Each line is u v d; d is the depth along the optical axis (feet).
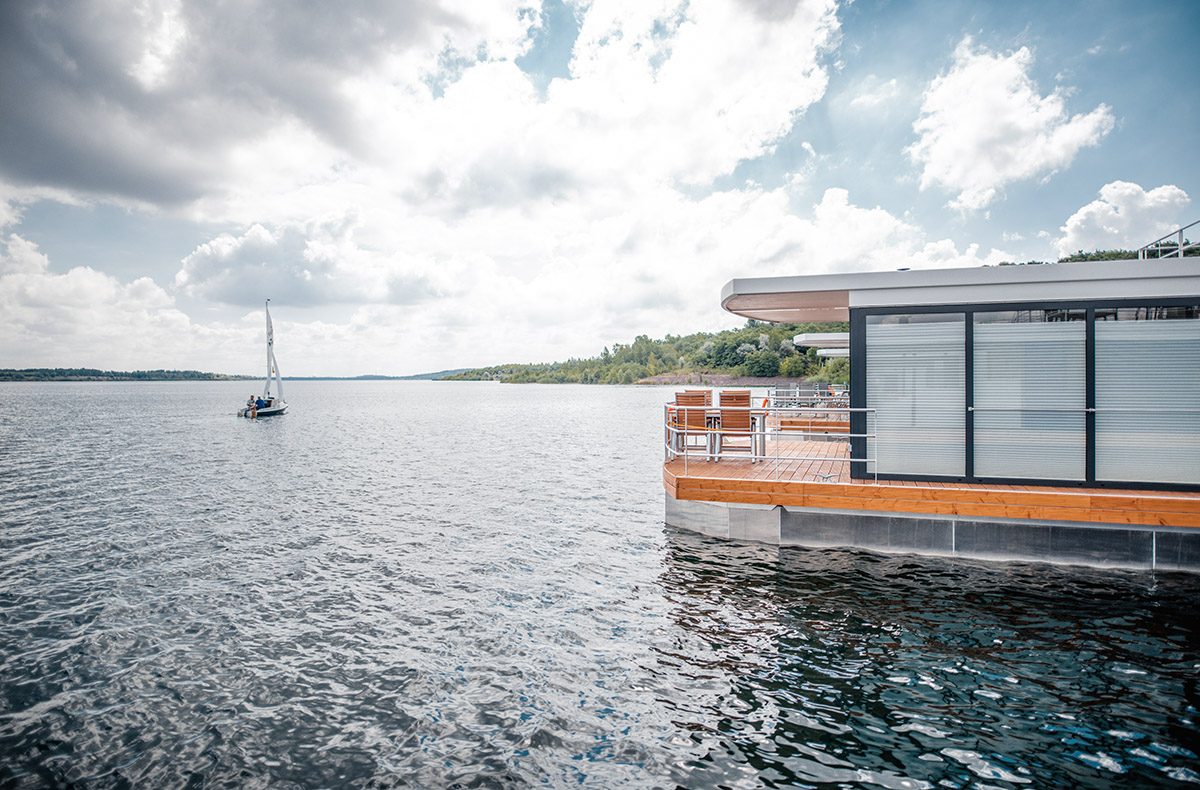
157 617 26.37
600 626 23.63
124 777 15.31
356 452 90.68
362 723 17.52
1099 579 24.94
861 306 29.35
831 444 46.26
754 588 25.77
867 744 15.12
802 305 35.96
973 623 21.61
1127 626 20.97
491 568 32.14
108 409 246.47
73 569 33.50
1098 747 14.58
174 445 102.89
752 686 18.26
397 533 40.65
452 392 567.59
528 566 32.22
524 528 41.19
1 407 266.16
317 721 17.71
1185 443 25.61
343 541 38.75
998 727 15.60
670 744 15.64
